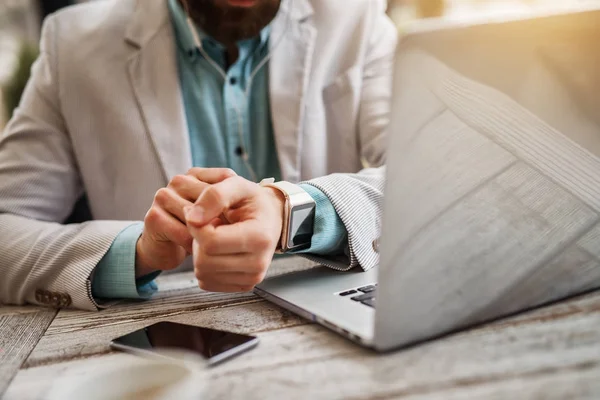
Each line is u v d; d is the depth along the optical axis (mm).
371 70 1308
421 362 445
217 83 1256
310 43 1238
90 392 424
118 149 1157
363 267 749
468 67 453
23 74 1881
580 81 522
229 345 512
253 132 1271
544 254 536
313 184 775
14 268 789
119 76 1167
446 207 465
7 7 2793
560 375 405
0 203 1048
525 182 514
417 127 433
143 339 554
